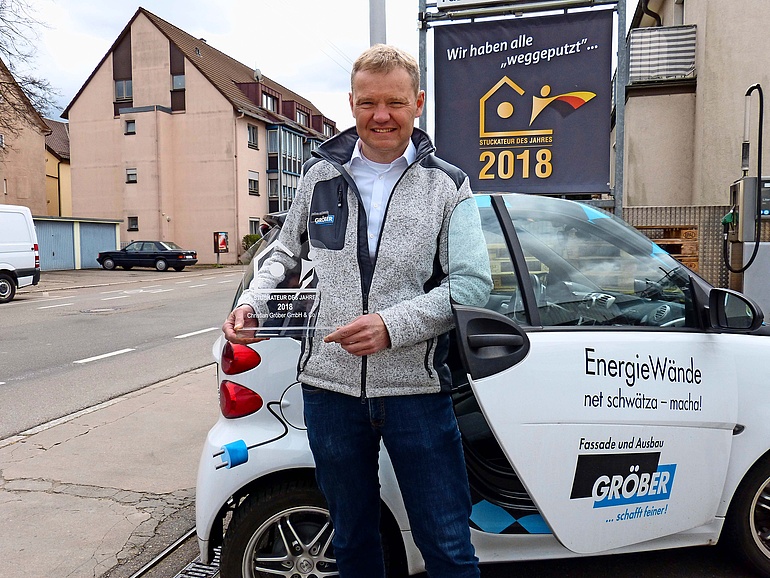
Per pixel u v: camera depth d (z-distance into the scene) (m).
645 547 2.57
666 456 2.48
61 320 12.20
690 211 5.58
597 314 2.55
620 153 5.86
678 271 2.68
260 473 2.41
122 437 4.97
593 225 2.72
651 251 2.72
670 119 8.83
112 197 37.50
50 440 4.91
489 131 6.14
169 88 37.00
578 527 2.39
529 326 2.46
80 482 4.07
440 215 1.86
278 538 2.49
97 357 8.43
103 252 30.17
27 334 10.45
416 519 1.90
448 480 1.89
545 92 5.99
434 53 6.16
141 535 3.37
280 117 42.41
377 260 1.83
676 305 2.63
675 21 11.01
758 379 2.61
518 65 6.01
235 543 2.46
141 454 4.58
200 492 2.47
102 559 3.13
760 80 7.71
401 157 1.90
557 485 2.34
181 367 7.75
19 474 4.21
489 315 2.02
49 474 4.20
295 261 2.07
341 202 1.90
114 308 14.33
